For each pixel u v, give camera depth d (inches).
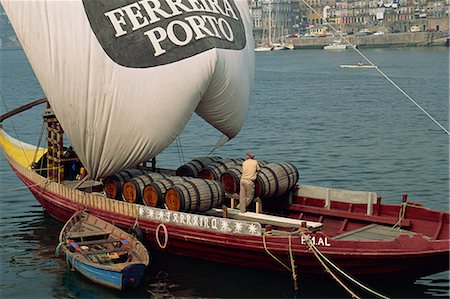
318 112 2778.1
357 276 837.8
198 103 1039.0
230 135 1173.1
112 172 1040.2
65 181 1155.3
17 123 2541.8
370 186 1428.4
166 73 984.3
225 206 960.3
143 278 876.6
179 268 909.2
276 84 4352.9
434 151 1825.8
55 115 1037.2
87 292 837.2
